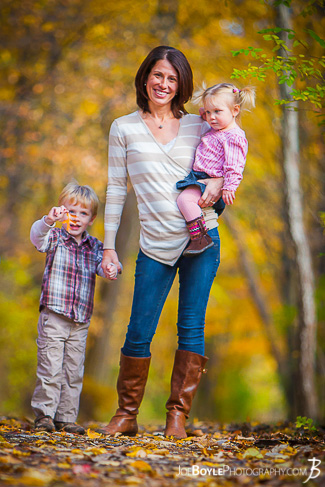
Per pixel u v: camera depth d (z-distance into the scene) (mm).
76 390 6965
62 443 5645
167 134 6562
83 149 21250
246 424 9414
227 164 6324
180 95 6582
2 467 4266
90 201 7078
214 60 18516
